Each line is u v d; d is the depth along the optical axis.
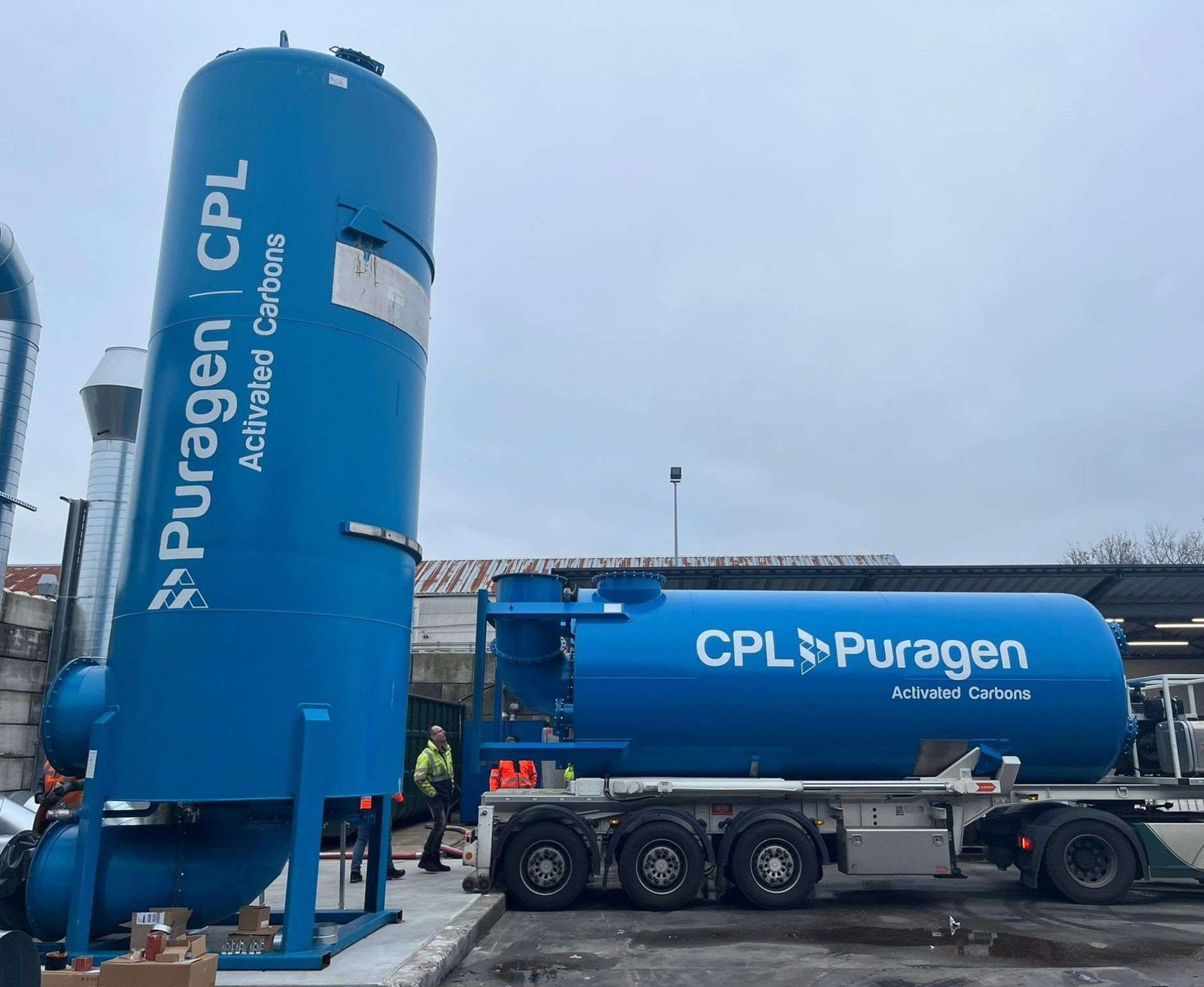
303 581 6.68
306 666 6.60
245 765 6.33
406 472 7.59
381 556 7.22
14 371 10.60
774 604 10.95
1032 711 10.41
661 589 11.06
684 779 10.27
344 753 6.70
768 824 9.89
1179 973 7.01
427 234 8.09
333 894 9.83
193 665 6.41
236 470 6.67
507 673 10.97
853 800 10.38
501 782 13.55
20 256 10.40
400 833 17.62
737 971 7.06
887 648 10.52
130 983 5.07
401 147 7.80
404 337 7.64
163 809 6.94
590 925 8.90
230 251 6.98
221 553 6.55
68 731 6.92
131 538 6.83
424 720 19.62
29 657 13.97
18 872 6.75
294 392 6.86
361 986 5.74
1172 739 10.80
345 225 7.31
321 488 6.86
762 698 10.27
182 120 7.51
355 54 7.96
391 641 7.25
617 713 10.27
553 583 11.02
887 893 11.04
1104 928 8.80
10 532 10.47
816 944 8.02
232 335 6.84
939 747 10.41
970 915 9.45
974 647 10.58
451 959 6.89
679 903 9.69
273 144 7.21
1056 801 10.59
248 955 6.12
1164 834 10.27
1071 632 10.80
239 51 7.50
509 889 9.79
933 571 18.05
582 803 10.27
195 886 6.61
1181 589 18.75
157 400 6.96
